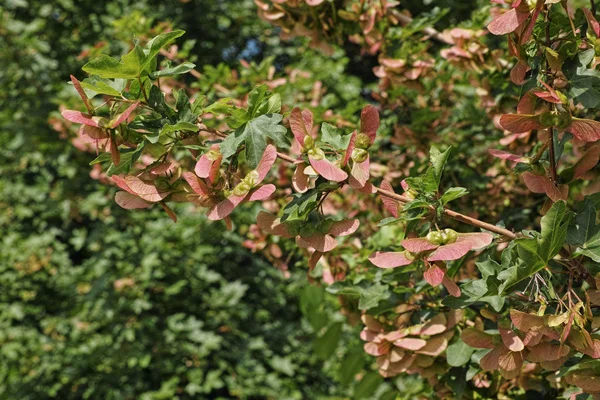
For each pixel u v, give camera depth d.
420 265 0.71
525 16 0.59
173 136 0.62
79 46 2.27
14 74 2.05
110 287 1.79
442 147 1.02
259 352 2.00
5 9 2.21
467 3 1.32
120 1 2.15
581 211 0.63
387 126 1.11
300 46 2.32
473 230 0.91
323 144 0.60
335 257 0.90
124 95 0.60
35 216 2.21
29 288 1.98
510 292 0.60
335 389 1.96
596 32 0.60
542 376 0.74
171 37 0.59
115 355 1.75
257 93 0.60
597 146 0.62
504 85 0.89
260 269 2.19
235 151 0.59
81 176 2.03
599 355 0.57
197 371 1.83
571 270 0.61
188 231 1.87
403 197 0.61
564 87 0.70
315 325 1.80
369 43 0.94
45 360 1.79
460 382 0.71
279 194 1.01
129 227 1.91
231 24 2.40
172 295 1.91
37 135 2.04
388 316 0.75
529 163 0.63
